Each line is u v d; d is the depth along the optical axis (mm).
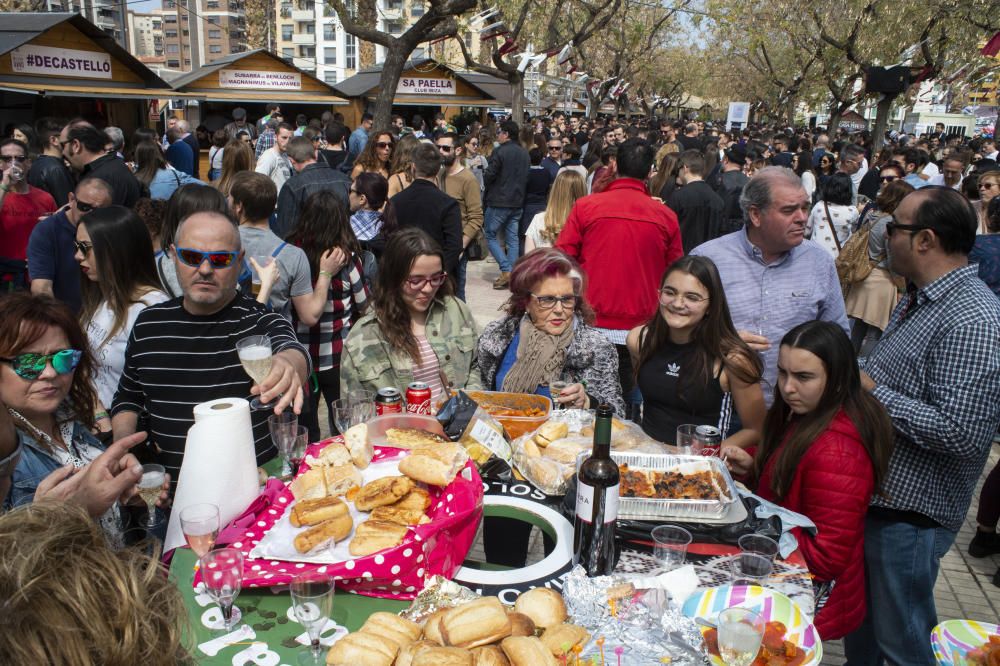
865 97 19906
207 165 18000
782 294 3279
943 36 16891
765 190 3121
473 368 3215
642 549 1931
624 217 4051
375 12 11164
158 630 875
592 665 1438
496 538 2844
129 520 2250
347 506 1797
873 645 2605
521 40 20125
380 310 3025
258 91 20609
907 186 5379
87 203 3818
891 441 2174
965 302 2320
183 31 108438
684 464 2201
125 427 2475
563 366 3014
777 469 2248
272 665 1441
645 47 27672
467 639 1363
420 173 5684
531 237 6555
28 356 1946
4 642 741
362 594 1692
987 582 3625
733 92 52688
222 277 2391
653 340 2984
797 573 1874
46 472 2057
